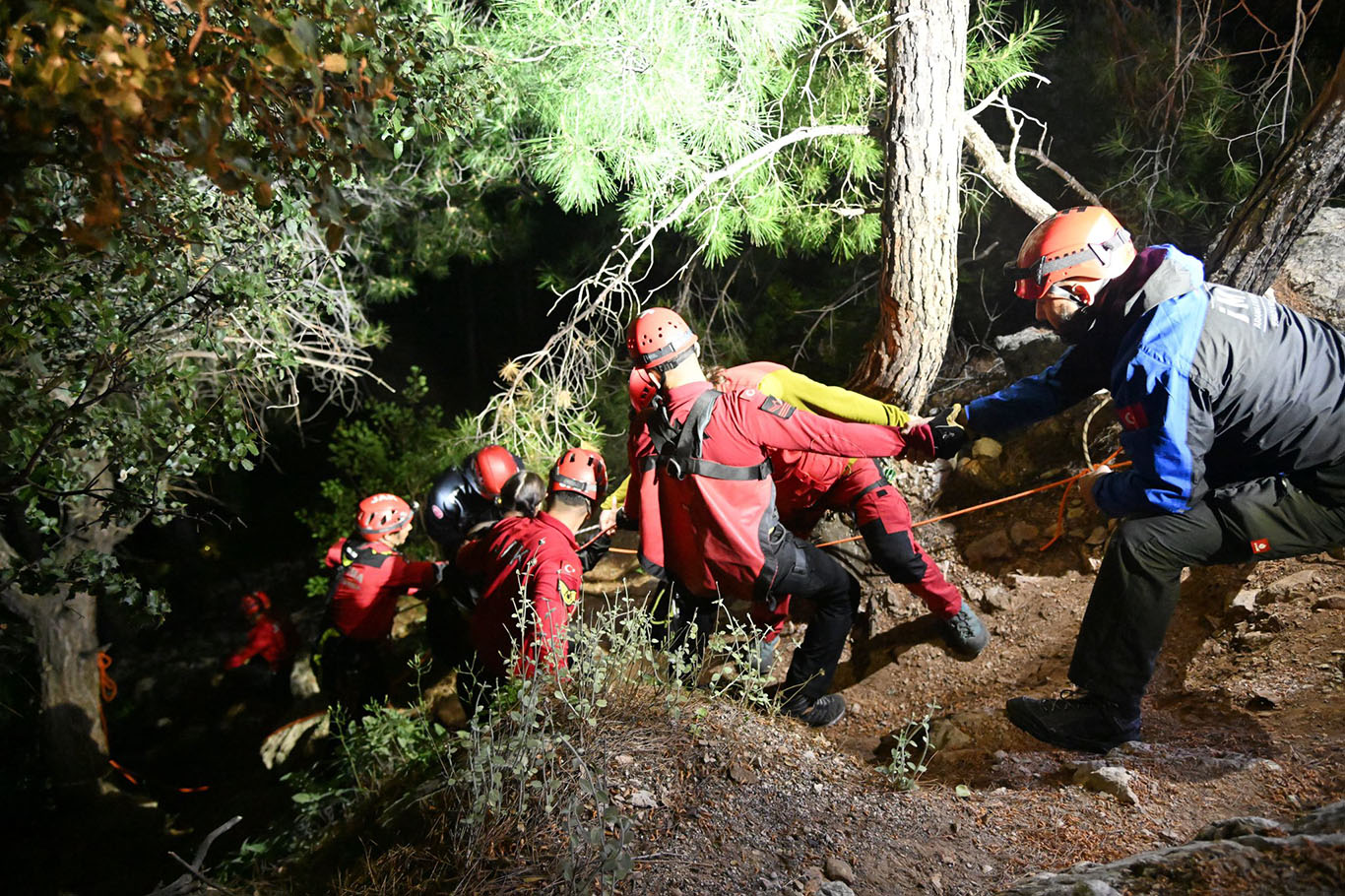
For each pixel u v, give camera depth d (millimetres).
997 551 5094
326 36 2051
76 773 8578
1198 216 6766
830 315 8336
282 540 12844
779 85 6105
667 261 9227
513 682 3363
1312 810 2678
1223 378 2889
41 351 3285
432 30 3340
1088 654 3262
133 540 11969
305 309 5027
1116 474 3125
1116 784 3047
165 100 1712
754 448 3578
